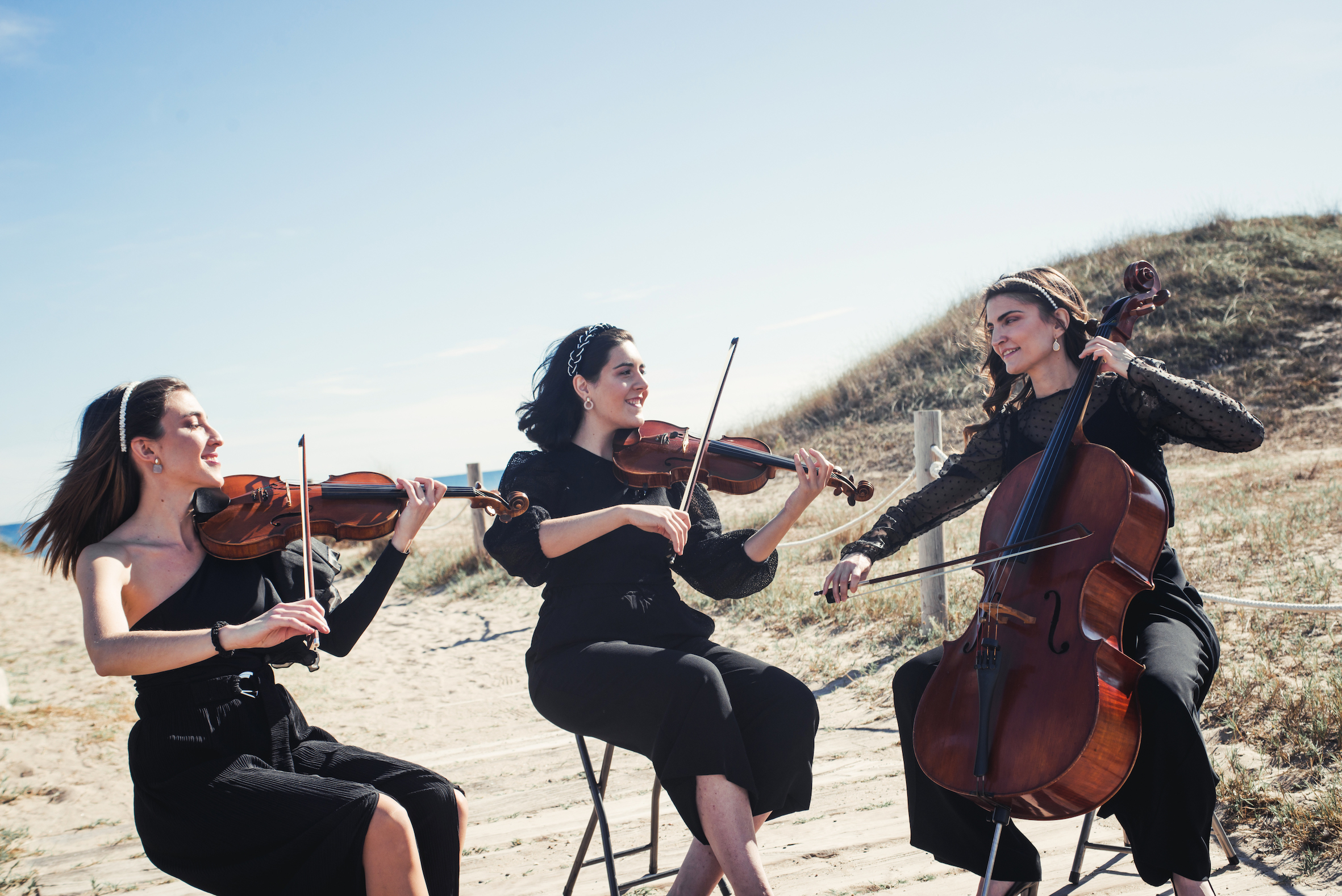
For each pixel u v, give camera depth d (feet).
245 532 7.81
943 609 18.01
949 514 9.03
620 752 15.24
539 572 8.52
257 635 6.47
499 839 11.61
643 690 7.64
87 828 13.67
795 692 7.97
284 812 6.59
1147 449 8.19
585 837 9.03
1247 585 17.42
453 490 8.39
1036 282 8.56
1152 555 7.20
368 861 6.55
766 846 10.21
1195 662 7.01
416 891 6.59
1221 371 44.32
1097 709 6.35
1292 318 46.34
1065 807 6.59
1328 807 8.79
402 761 7.41
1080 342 8.55
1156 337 47.47
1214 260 51.67
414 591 35.06
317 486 9.26
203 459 7.62
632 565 8.81
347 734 18.84
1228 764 10.36
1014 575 7.40
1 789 15.42
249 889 6.75
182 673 7.05
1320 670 12.57
